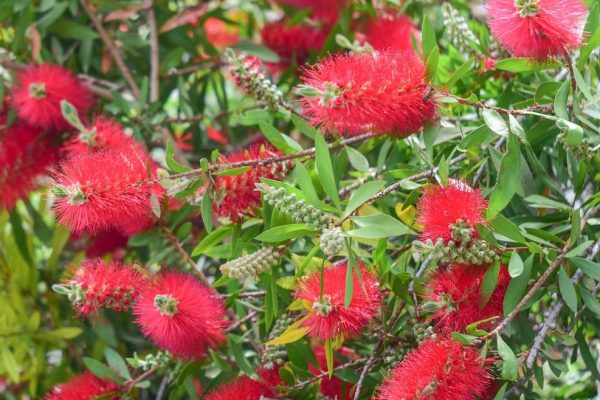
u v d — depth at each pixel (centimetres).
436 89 94
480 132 96
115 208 94
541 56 94
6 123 121
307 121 106
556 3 92
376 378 100
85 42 125
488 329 95
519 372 96
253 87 105
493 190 92
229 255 103
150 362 108
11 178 119
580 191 100
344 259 100
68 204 94
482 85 110
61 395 109
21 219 125
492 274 93
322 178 94
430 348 92
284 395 102
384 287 99
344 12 124
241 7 136
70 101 118
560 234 99
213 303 102
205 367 111
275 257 98
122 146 108
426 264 98
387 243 99
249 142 129
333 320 94
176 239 111
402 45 115
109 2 124
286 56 128
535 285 93
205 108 133
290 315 104
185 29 128
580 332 100
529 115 102
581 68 98
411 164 107
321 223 94
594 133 99
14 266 125
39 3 126
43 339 122
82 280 101
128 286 101
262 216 102
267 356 104
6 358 120
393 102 93
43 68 118
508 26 93
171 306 98
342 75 92
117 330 124
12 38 125
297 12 127
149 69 129
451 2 125
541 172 101
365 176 107
